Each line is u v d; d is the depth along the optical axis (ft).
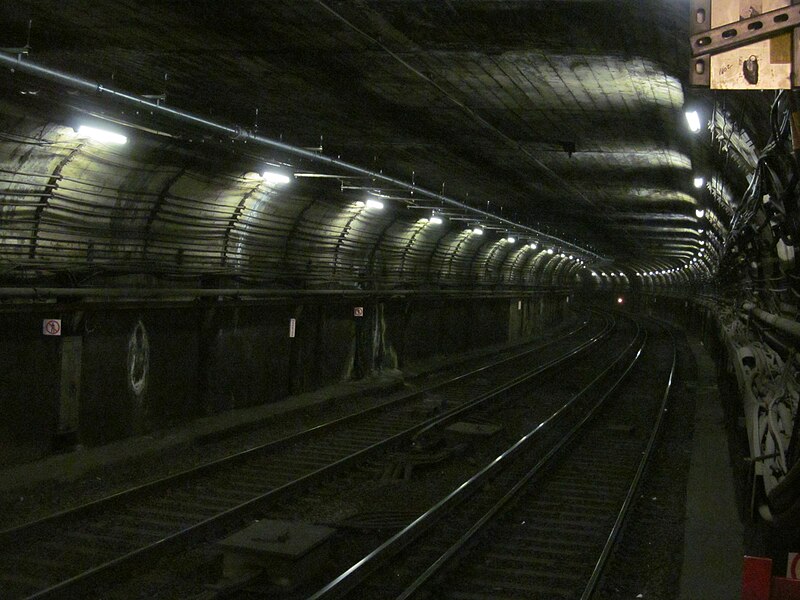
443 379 82.43
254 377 56.13
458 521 32.22
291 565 23.88
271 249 55.93
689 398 72.33
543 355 116.26
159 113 30.25
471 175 68.44
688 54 31.07
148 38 33.06
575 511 35.06
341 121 48.78
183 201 44.11
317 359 66.13
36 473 34.42
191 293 45.47
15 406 35.81
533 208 93.56
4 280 34.14
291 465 41.16
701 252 132.36
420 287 88.53
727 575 24.97
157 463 40.09
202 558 26.84
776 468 23.61
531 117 46.06
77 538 28.17
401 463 41.70
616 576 26.89
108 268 39.78
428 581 24.12
